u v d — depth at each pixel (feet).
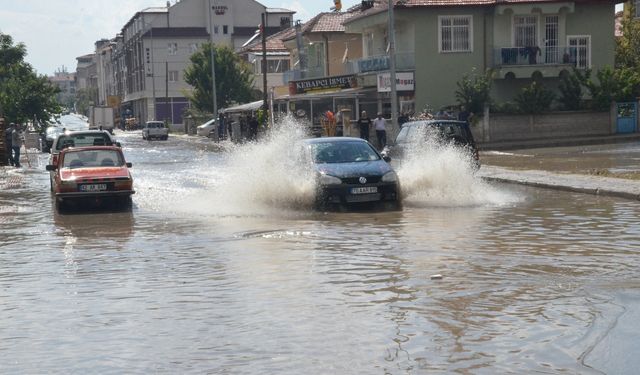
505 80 156.56
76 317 26.63
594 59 157.89
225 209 58.03
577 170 81.20
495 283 30.01
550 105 156.25
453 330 23.63
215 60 253.85
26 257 39.75
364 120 135.54
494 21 155.33
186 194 70.69
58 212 61.46
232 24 367.45
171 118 368.07
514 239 40.81
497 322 24.43
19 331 25.02
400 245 39.58
